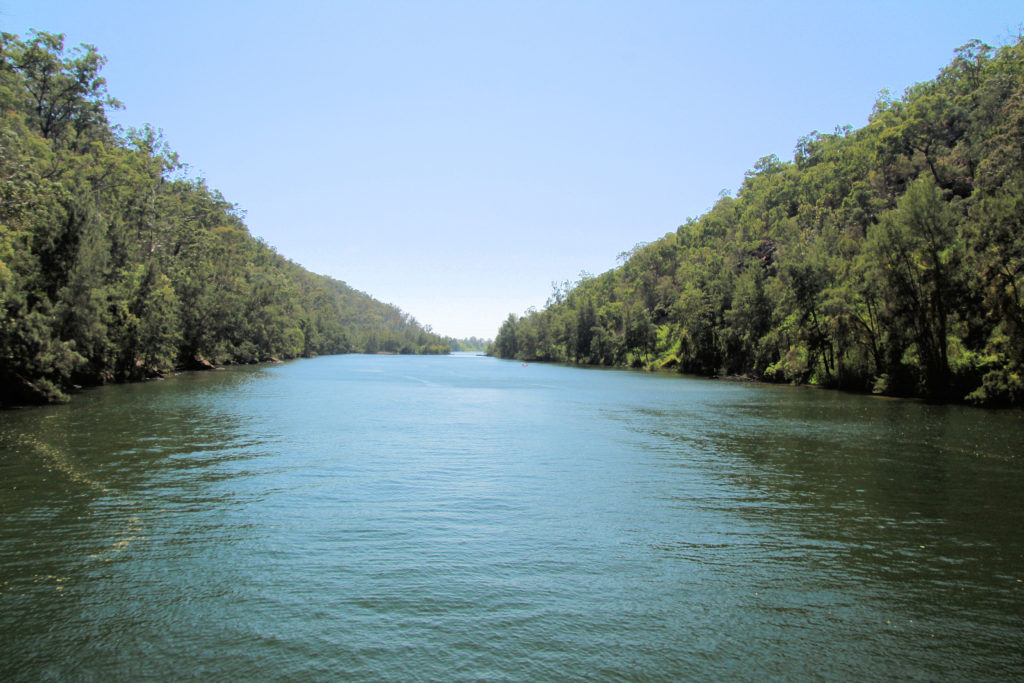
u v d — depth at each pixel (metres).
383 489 19.25
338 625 10.12
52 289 44.53
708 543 14.36
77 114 72.94
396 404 48.47
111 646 9.39
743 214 153.25
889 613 10.80
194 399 46.69
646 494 18.91
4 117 52.72
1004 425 34.72
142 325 62.38
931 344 49.88
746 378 85.69
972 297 46.16
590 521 16.03
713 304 99.69
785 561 13.23
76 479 19.83
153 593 11.27
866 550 13.95
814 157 154.50
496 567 12.72
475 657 9.16
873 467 23.17
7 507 16.56
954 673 8.89
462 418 39.00
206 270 90.38
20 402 39.91
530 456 25.27
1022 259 39.81
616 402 51.75
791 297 70.56
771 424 36.09
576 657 9.21
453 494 18.70
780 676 8.77
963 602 11.26
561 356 178.38
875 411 42.81
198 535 14.53
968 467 23.05
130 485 19.17
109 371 58.53
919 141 88.81
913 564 13.10
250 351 122.31
